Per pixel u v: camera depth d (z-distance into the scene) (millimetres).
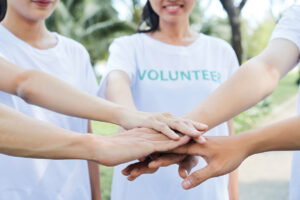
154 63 2203
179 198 2084
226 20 13180
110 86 1997
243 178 6012
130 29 13695
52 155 1308
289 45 1670
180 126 1522
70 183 1844
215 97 1636
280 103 13383
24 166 1723
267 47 1738
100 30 13656
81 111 1602
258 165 6672
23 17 1816
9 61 1646
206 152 1514
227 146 1496
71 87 1625
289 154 7246
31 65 1826
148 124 1577
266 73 1622
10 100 1717
